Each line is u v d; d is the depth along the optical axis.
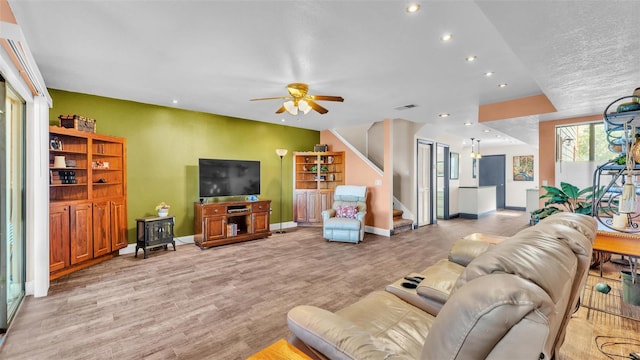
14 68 2.23
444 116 5.32
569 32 1.84
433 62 2.83
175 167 4.82
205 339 2.08
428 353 0.74
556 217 1.45
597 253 3.44
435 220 7.21
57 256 3.22
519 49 2.09
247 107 4.75
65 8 1.93
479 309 0.63
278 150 5.95
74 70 3.08
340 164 6.77
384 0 1.83
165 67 2.99
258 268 3.65
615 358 1.84
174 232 4.82
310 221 6.53
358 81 3.38
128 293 2.87
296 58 2.75
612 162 2.36
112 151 4.07
